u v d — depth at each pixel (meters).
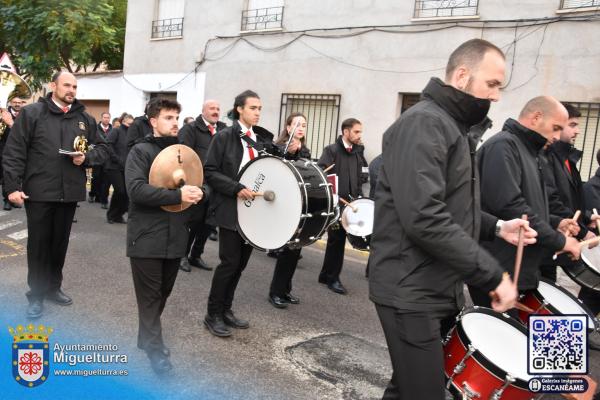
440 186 2.09
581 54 8.06
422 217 2.05
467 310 2.77
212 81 12.60
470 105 2.24
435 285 2.21
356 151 5.97
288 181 3.86
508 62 8.69
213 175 4.10
